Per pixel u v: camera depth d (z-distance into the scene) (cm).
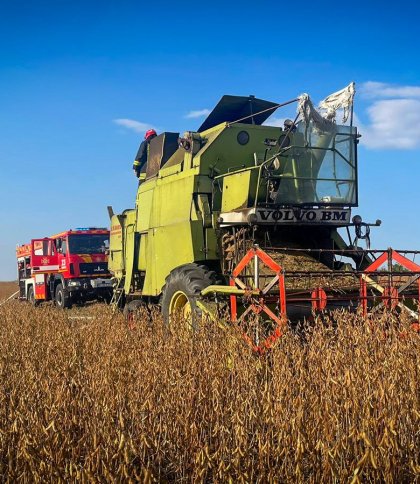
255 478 457
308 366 552
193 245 994
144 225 1209
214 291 849
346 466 443
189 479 467
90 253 2427
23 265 3055
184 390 520
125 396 534
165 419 494
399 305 835
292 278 897
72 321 1322
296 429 454
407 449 468
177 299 974
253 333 691
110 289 2427
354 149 993
